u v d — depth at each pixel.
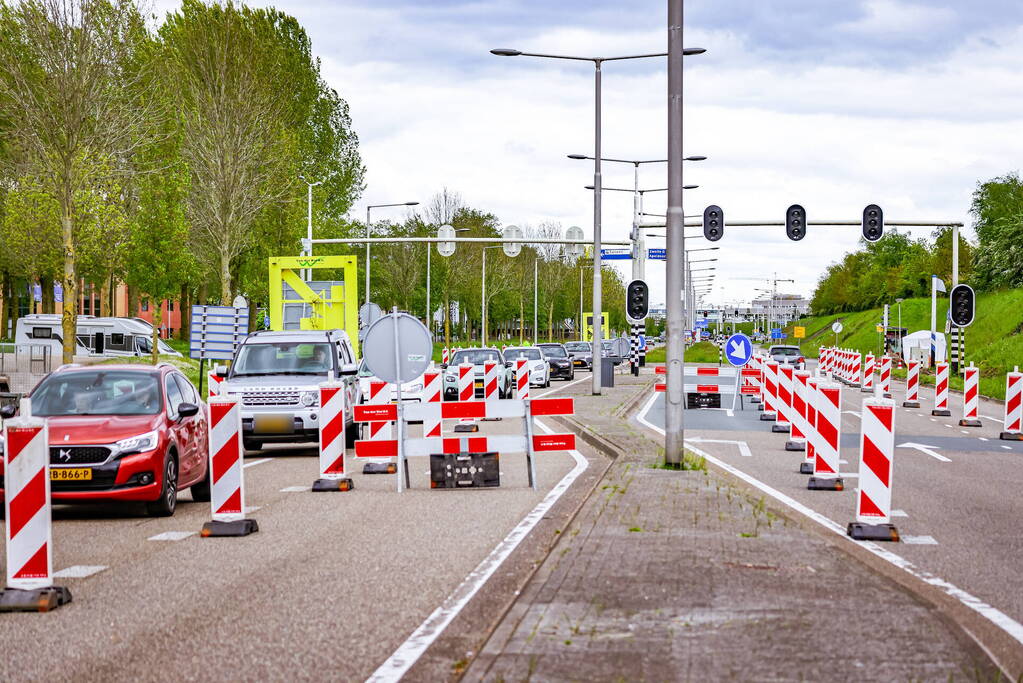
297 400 21.17
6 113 32.53
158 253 52.31
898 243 151.75
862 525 10.91
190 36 49.78
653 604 7.52
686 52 36.31
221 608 7.96
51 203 40.72
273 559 9.92
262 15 63.84
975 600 8.05
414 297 77.94
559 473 17.34
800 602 7.59
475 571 9.14
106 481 12.72
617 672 5.95
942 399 31.98
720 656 6.26
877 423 10.92
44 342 60.56
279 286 31.81
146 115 38.59
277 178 53.19
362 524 11.98
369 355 15.47
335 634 7.13
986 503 13.62
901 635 6.72
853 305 154.12
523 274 95.25
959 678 5.87
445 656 6.54
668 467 16.36
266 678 6.17
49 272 55.44
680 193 16.39
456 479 15.34
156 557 10.14
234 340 35.75
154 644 6.97
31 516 8.19
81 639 7.14
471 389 23.39
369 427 18.14
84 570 9.52
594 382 39.91
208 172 46.19
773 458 19.39
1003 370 54.84
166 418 13.60
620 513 11.67
